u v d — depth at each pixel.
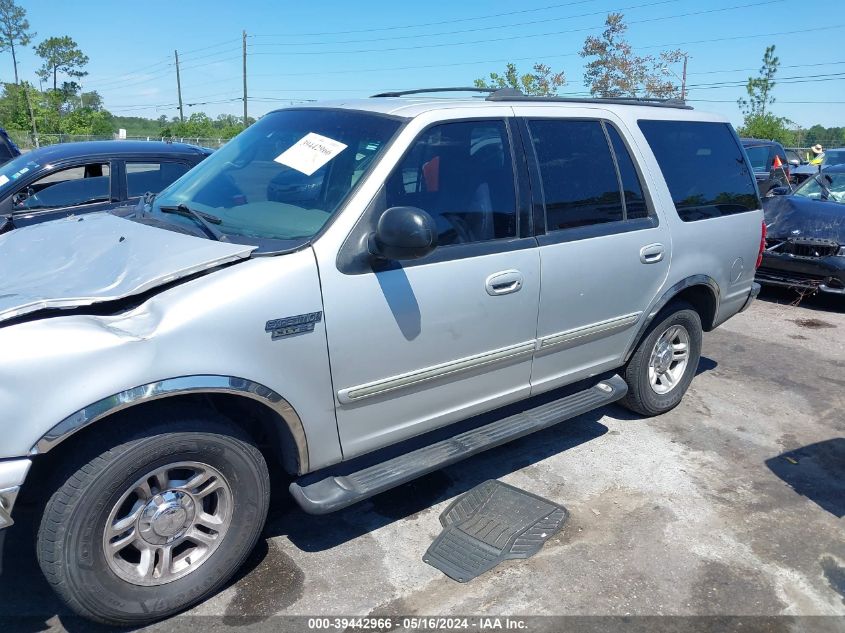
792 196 8.66
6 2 61.50
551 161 3.80
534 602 3.05
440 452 3.47
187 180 3.83
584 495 3.94
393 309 3.09
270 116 4.02
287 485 3.87
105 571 2.61
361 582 3.14
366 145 3.27
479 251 3.41
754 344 6.81
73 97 65.81
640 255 4.20
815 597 3.15
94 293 2.62
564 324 3.88
